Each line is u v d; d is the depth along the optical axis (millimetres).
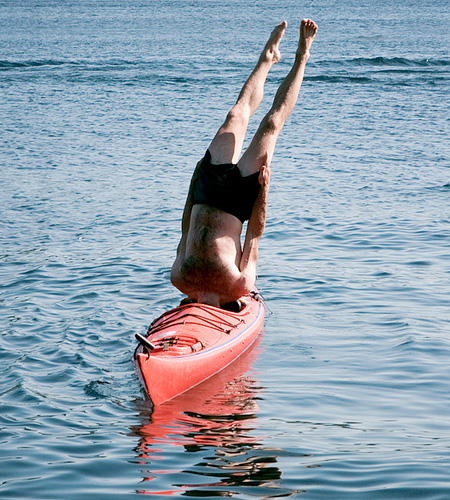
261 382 6699
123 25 84125
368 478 4738
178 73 40375
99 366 7062
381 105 30531
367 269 10594
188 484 4711
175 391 6398
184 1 170375
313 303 9148
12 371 6883
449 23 81625
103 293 9586
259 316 8312
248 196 7508
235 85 36375
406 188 16375
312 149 21531
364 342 7719
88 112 29422
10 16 103812
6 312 8797
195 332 7203
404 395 6285
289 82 7906
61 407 6086
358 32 67688
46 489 4641
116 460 5078
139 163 19812
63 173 18516
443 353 7293
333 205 14812
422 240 12109
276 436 5477
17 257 11500
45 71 41594
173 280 7812
